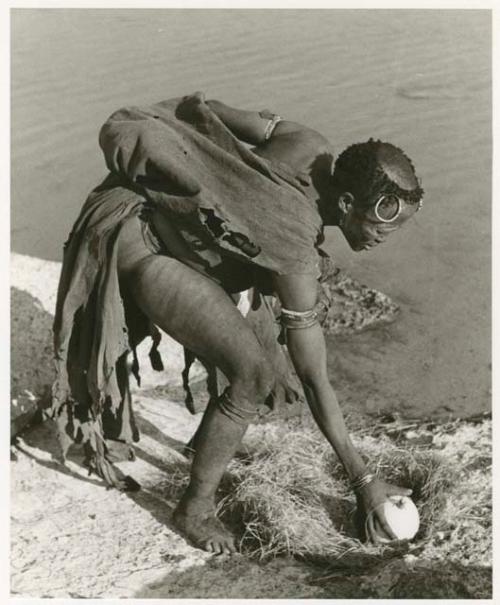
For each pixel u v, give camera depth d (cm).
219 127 301
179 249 300
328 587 295
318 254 299
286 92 663
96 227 303
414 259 508
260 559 311
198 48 750
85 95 673
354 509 330
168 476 354
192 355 325
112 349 303
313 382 301
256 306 329
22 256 499
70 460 363
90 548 316
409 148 592
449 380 417
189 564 308
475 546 307
